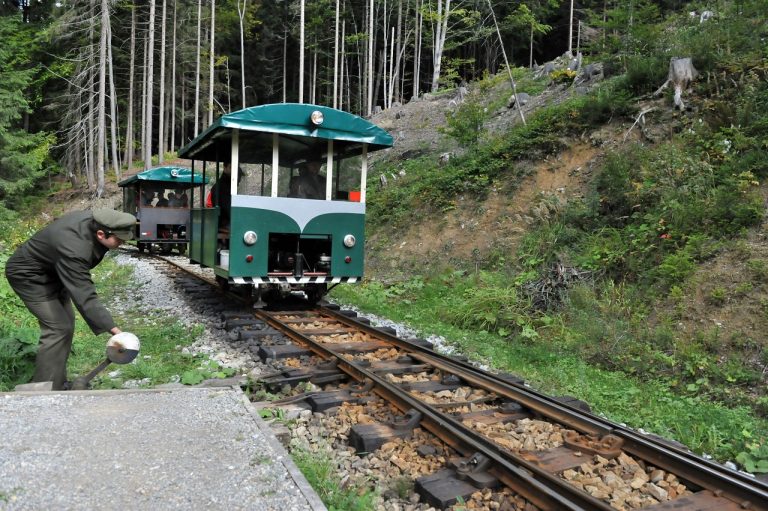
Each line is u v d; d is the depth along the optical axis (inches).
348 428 178.2
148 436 146.5
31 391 179.3
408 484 141.6
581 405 211.5
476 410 198.5
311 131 333.7
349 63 1953.7
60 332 202.4
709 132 407.2
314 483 138.3
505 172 534.9
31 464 126.4
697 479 141.2
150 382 223.8
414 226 565.6
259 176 331.3
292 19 1815.9
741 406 227.5
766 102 398.3
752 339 262.7
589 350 302.0
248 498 116.3
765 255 298.7
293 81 1999.3
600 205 426.3
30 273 194.4
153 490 117.6
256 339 292.8
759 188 341.4
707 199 352.8
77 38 1402.6
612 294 342.3
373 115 1175.6
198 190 475.8
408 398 187.2
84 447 137.5
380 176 740.7
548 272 385.1
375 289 474.6
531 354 301.3
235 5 1771.7
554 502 124.9
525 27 1320.1
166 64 1691.7
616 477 144.0
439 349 307.0
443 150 748.6
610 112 494.9
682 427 204.8
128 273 588.7
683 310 300.5
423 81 1873.8
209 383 215.5
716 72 451.2
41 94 1584.6
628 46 600.7
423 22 1520.7
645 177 406.9
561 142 506.9
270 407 191.8
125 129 1775.3
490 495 134.3
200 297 422.6
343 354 265.4
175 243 824.9
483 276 414.0
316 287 387.5
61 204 1384.1
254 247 329.1
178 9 1577.3
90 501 111.9
